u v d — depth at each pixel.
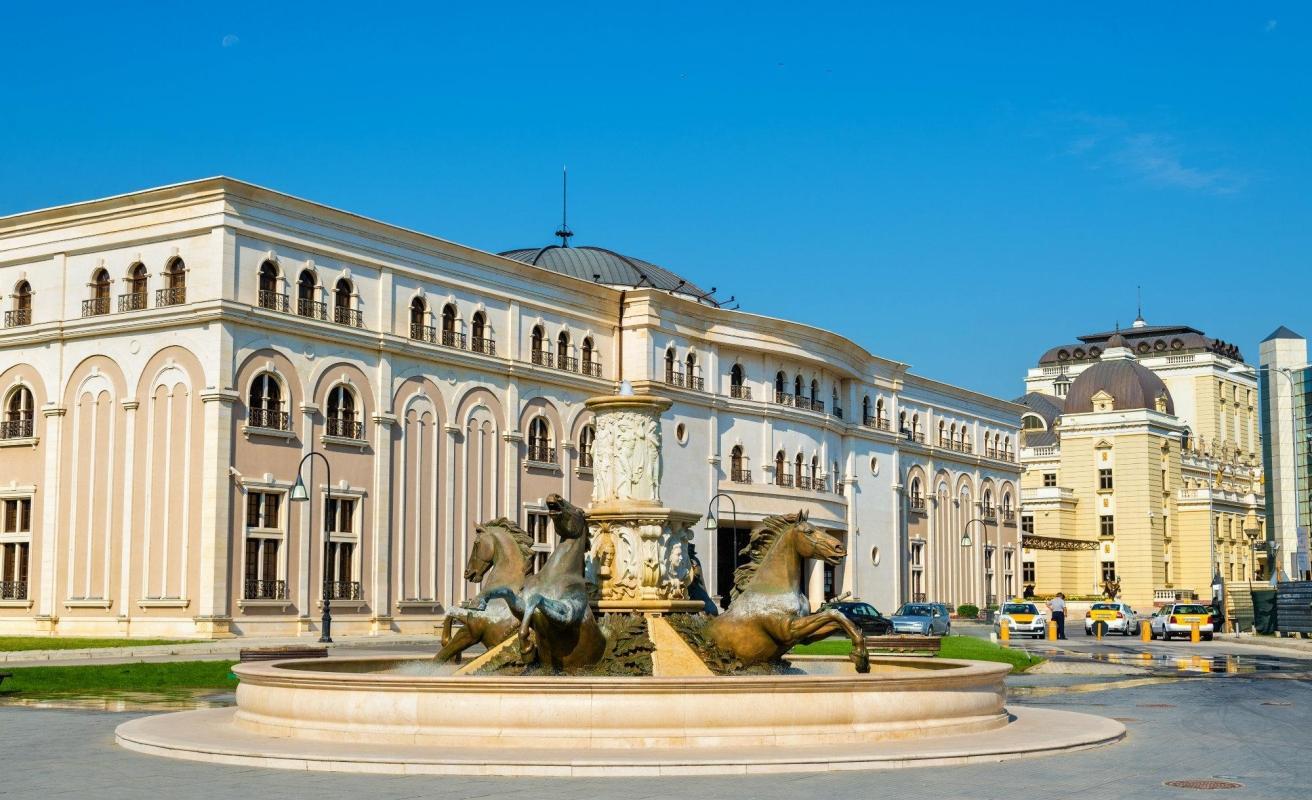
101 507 51.38
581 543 19.72
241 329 49.94
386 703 17.38
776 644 20.03
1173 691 30.88
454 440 59.06
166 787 14.75
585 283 66.62
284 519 51.19
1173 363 138.75
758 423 75.69
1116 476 115.56
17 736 19.78
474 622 21.86
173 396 50.16
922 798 14.09
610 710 16.83
